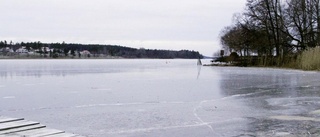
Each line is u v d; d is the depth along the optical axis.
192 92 18.31
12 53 158.75
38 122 9.80
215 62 85.00
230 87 20.91
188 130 9.42
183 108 13.03
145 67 59.41
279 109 12.61
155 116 11.45
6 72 39.81
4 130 8.46
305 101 14.51
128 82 25.16
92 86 21.88
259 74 33.56
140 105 13.83
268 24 51.50
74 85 22.64
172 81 25.98
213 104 14.00
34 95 17.23
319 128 9.38
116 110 12.64
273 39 51.91
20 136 7.81
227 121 10.54
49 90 19.55
